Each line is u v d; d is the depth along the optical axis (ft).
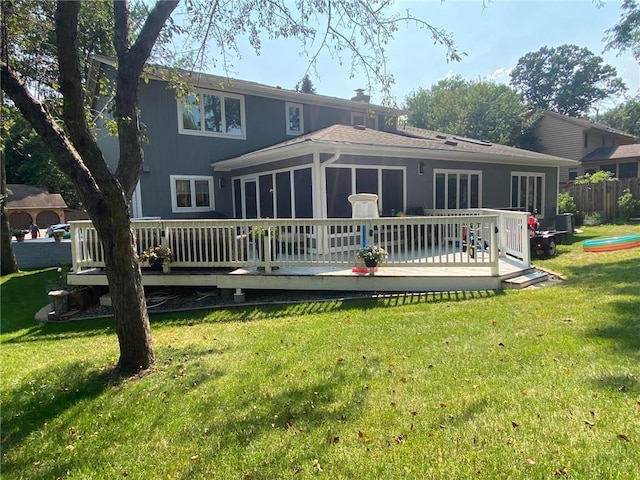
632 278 22.34
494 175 46.01
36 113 11.97
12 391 13.04
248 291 27.02
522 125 102.99
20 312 27.37
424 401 10.19
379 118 54.90
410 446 8.38
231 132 43.27
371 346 14.70
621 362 11.51
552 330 14.87
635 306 16.81
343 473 7.70
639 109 144.25
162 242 26.27
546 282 24.27
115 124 14.88
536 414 9.18
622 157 82.79
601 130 91.40
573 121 92.22
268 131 45.83
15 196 94.58
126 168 13.61
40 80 18.12
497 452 7.97
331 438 8.88
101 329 21.63
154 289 28.66
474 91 117.50
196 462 8.48
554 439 8.23
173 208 39.99
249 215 41.47
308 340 16.05
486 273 23.98
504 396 10.11
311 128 49.24
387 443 8.54
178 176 40.16
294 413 10.09
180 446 9.14
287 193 35.68
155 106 38.58
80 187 12.59
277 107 46.39
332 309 21.39
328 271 25.61
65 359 16.20
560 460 7.59
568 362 11.88
